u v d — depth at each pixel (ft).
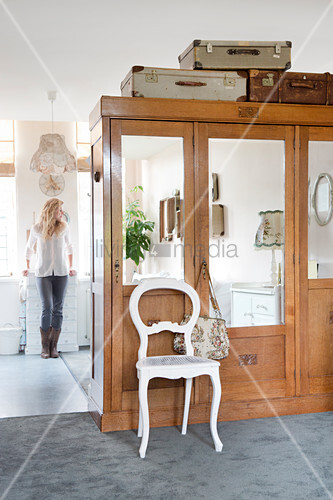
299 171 13.21
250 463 10.05
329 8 12.67
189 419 12.47
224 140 12.75
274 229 13.10
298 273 13.19
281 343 13.12
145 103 12.17
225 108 12.64
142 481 9.30
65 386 16.70
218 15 12.92
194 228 12.60
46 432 12.01
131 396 12.20
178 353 12.34
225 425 12.32
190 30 13.74
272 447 10.85
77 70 16.28
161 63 16.05
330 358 13.47
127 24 13.29
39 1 11.95
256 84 12.88
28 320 22.29
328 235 13.46
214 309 12.65
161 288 12.14
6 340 22.43
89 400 13.66
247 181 12.90
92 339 13.53
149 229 12.32
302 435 11.55
